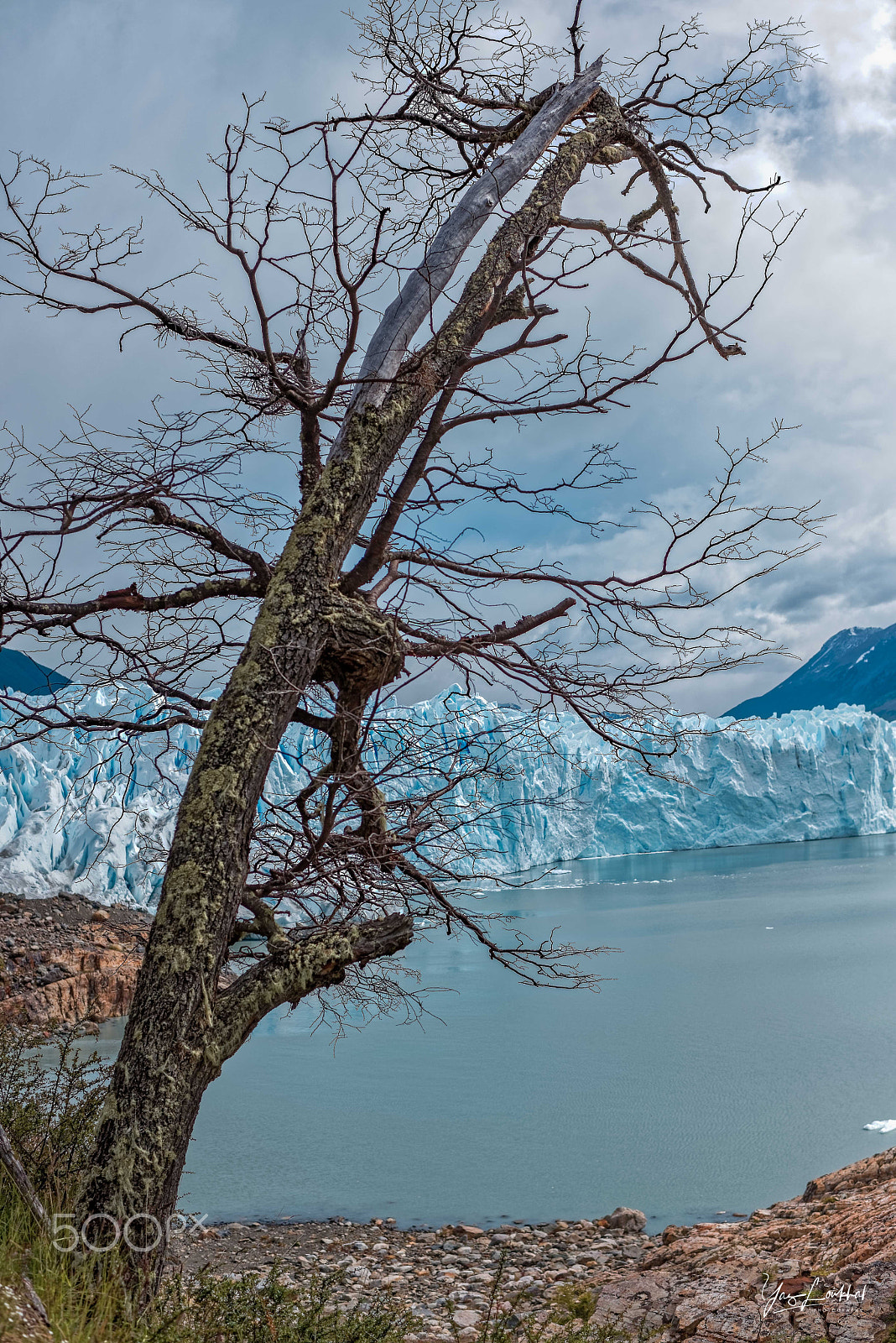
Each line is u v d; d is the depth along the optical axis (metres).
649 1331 6.61
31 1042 6.40
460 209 5.54
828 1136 16.17
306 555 4.90
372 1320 4.77
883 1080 19.28
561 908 47.34
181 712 5.95
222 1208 13.62
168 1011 4.18
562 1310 7.53
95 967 23.34
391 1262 11.04
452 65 6.16
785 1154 15.38
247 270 4.79
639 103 6.43
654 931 40.94
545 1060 22.61
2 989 21.69
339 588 5.00
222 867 4.41
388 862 5.47
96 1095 5.75
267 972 4.56
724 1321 6.47
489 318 5.49
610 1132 16.89
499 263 5.53
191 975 4.23
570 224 5.91
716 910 45.50
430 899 5.68
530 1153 15.90
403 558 5.59
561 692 5.51
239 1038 4.42
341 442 5.10
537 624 5.59
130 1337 3.58
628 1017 26.86
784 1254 7.61
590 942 39.03
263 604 4.89
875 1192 8.73
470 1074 21.64
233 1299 4.46
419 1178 14.73
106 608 5.29
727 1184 14.16
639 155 6.44
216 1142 16.94
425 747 5.61
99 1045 18.48
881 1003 26.33
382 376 5.14
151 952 4.29
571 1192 14.05
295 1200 13.84
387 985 6.11
